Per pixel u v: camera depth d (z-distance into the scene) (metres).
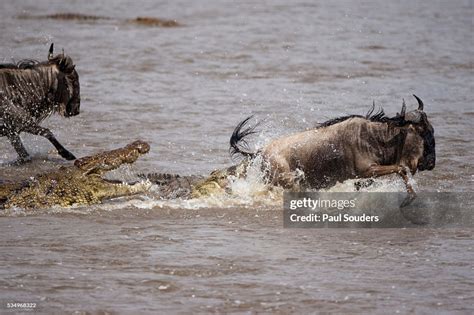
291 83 77.12
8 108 51.81
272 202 43.22
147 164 50.44
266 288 32.16
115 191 42.84
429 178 47.97
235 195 43.34
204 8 136.50
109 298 31.02
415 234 39.25
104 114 63.78
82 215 41.09
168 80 77.81
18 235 37.94
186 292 31.67
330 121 43.75
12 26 112.06
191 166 50.38
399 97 71.81
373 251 36.69
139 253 35.78
